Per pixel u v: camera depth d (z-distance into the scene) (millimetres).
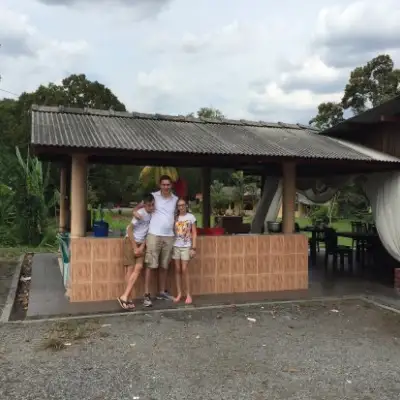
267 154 7500
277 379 4398
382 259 11031
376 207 9055
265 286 8156
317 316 6594
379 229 8984
